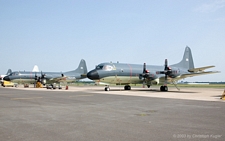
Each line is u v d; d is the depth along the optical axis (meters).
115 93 31.47
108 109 13.79
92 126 8.71
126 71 40.97
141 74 39.72
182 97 23.95
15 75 62.09
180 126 8.66
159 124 9.08
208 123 9.25
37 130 7.99
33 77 64.44
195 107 14.84
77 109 13.77
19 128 8.31
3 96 25.11
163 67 46.97
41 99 21.08
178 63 45.09
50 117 10.79
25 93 31.22
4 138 6.89
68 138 6.93
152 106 15.44
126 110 13.32
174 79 38.81
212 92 35.16
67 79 68.44
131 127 8.52
